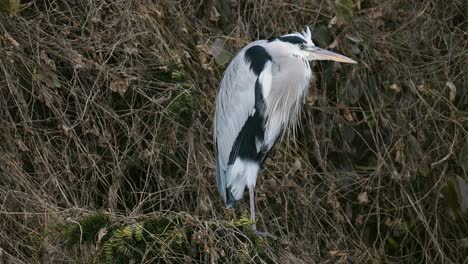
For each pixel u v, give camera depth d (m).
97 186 10.77
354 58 12.22
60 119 10.45
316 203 11.66
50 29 10.82
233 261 8.94
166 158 10.92
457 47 12.67
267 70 10.67
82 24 10.99
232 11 11.94
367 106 12.37
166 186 10.88
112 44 10.93
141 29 11.09
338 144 12.18
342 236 11.68
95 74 10.76
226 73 10.85
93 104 10.68
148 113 10.84
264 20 12.07
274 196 11.47
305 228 11.56
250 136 10.68
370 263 11.94
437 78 12.59
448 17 12.91
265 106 10.69
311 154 12.03
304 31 11.53
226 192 10.55
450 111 12.52
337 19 11.77
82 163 10.48
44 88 10.38
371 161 12.24
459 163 12.30
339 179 11.92
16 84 10.42
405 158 12.19
